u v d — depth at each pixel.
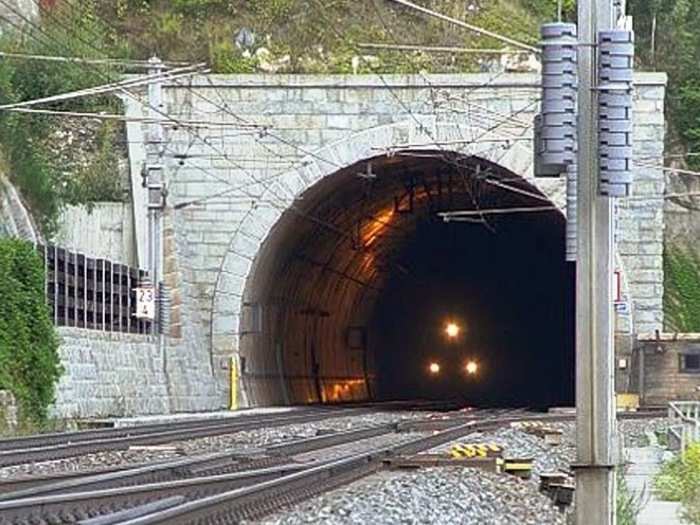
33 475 43.53
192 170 104.44
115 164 99.38
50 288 80.88
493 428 87.44
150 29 113.00
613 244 30.23
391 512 39.16
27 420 73.44
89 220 97.00
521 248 147.00
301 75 104.38
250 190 104.50
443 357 156.12
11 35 97.75
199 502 34.28
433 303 154.25
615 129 29.59
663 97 103.62
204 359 104.50
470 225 140.75
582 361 29.67
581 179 29.69
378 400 151.75
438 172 119.81
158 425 77.44
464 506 42.28
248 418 89.50
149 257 98.12
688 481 53.31
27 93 97.38
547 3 119.69
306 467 49.78
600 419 29.61
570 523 40.91
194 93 104.50
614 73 29.59
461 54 112.75
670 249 125.31
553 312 155.50
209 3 113.69
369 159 104.69
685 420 73.75
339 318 139.25
